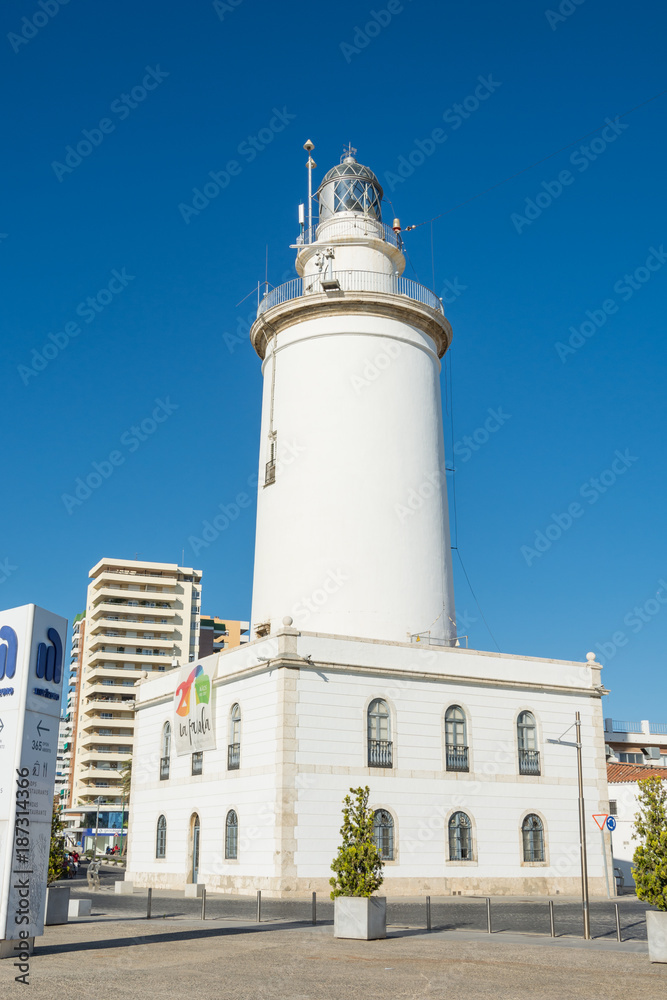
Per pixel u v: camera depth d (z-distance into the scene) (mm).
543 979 14148
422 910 26438
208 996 12352
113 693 119188
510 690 35906
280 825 29891
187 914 24969
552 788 35844
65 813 123812
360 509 37312
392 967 15109
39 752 16656
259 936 19328
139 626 123562
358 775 31672
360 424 38406
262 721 31891
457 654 35000
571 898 33406
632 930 22141
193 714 36250
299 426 38938
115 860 89688
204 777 34938
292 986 13195
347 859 19562
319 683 31734
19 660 16672
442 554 38844
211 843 33781
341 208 42812
